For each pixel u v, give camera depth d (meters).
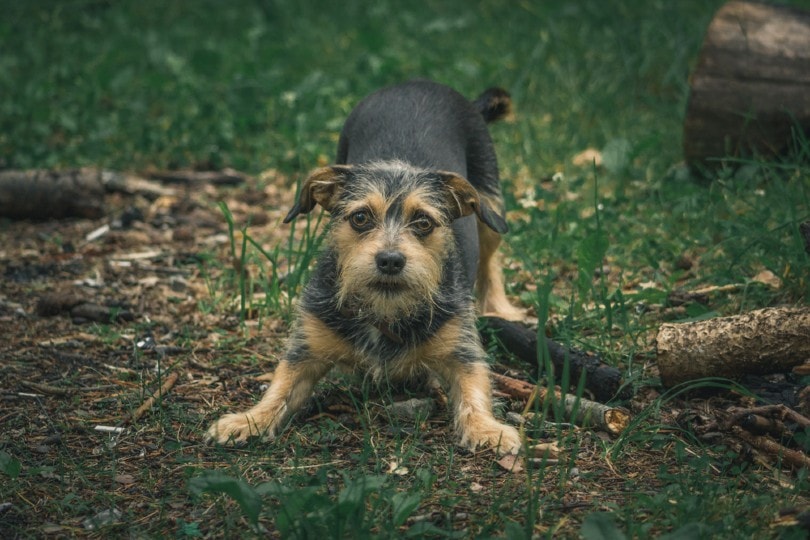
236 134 12.27
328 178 6.30
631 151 10.16
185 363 6.96
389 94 7.73
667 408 6.07
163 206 10.52
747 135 9.55
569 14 15.29
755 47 9.52
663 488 5.06
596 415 5.79
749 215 8.50
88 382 6.66
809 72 9.37
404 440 5.82
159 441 5.80
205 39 16.27
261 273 8.04
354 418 6.15
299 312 6.32
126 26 16.91
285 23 17.03
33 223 10.20
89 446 5.77
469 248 6.96
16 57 14.88
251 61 14.38
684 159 10.04
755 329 5.88
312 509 4.52
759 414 5.33
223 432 5.82
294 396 6.23
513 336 6.85
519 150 11.16
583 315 7.29
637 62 13.23
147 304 8.05
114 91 13.61
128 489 5.25
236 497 4.52
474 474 5.34
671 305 7.41
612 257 8.44
